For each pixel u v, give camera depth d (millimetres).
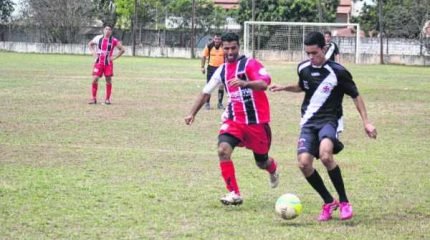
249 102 8891
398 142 15367
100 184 10156
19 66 44531
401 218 8438
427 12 65000
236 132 8945
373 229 7859
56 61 52500
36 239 7242
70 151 13234
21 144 13977
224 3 91938
